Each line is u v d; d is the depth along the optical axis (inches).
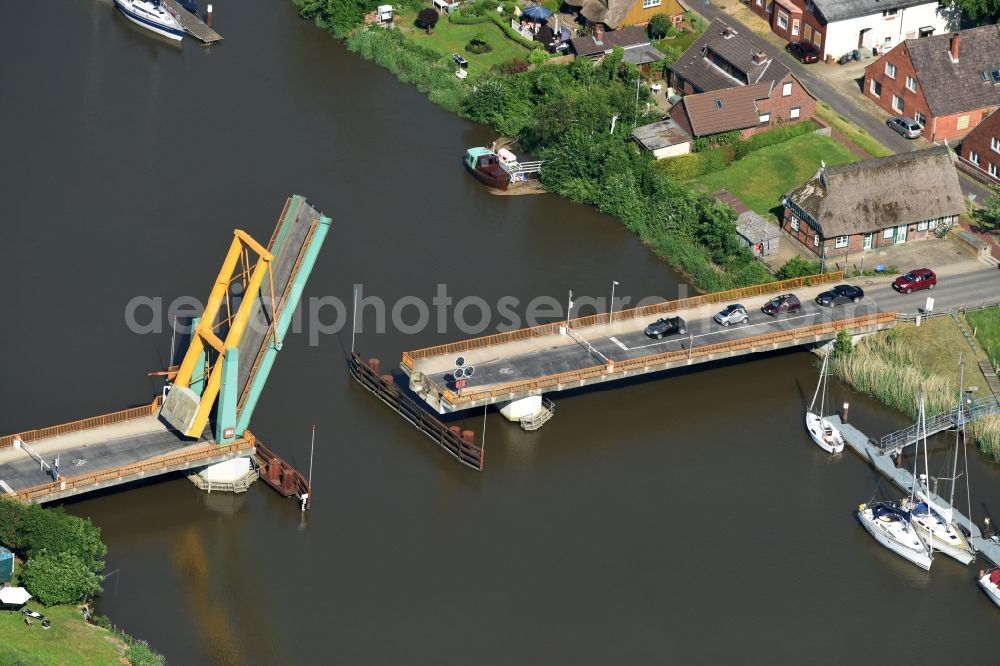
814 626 5930.1
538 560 6171.3
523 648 5792.3
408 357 6786.4
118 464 6171.3
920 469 6678.2
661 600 6018.7
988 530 6343.5
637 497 6501.0
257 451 6476.4
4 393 6825.8
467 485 6530.5
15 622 5487.2
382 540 6225.4
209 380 6230.3
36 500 5959.6
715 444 6806.1
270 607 5900.6
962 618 5969.5
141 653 5536.4
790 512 6451.8
